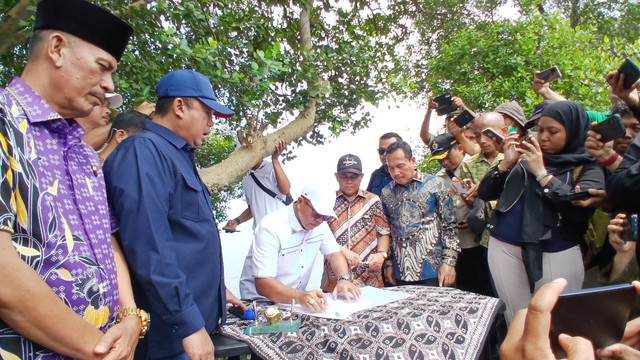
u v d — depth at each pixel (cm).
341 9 532
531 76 499
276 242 233
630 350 95
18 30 321
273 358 178
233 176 366
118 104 228
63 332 106
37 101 119
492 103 509
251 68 372
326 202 228
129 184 168
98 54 127
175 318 164
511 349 73
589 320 91
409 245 313
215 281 192
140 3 363
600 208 234
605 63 493
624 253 213
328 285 313
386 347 183
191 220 186
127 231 164
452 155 365
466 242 345
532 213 234
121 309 152
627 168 173
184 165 190
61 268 114
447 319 201
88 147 139
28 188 108
